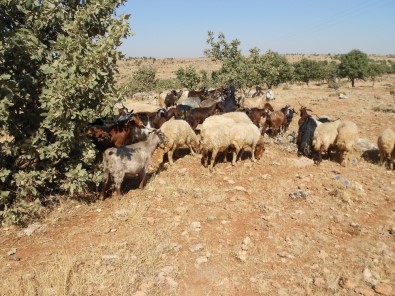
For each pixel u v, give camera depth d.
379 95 35.84
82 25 7.20
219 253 6.12
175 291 5.11
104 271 5.42
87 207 7.83
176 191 8.76
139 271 5.49
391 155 11.14
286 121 16.59
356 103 27.86
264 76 27.23
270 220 7.33
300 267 5.80
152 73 44.12
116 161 7.90
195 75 32.81
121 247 6.16
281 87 53.56
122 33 6.98
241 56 25.17
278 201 8.28
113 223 7.08
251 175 10.14
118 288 5.07
